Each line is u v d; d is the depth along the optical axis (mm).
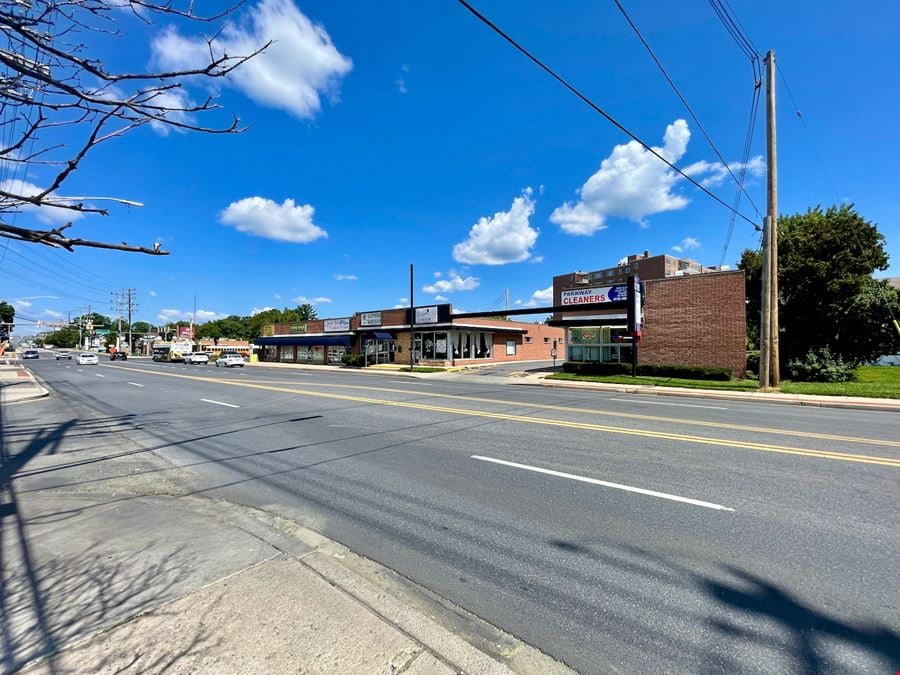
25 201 2520
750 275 24312
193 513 4414
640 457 6656
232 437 8578
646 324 22672
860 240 22000
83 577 3055
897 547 3748
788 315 22438
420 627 2613
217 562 3312
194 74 2570
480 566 3498
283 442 8070
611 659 2453
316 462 6641
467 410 11648
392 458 6793
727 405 12953
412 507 4762
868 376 21969
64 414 11859
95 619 2578
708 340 20797
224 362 43844
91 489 5363
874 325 20203
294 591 2916
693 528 4148
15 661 2232
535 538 3984
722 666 2389
